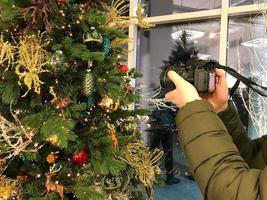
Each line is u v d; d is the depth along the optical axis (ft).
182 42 7.64
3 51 3.50
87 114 4.30
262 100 6.28
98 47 4.40
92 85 4.00
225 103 2.71
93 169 4.09
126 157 4.51
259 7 5.94
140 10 4.86
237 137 2.83
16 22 3.88
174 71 2.38
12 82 3.78
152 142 7.56
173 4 7.70
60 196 3.83
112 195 4.58
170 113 7.45
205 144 1.85
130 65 7.88
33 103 3.82
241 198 1.70
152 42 8.07
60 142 3.41
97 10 4.41
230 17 6.96
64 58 3.76
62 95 3.98
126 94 4.68
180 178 7.44
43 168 4.02
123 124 4.94
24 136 3.76
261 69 6.55
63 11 3.90
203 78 2.44
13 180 4.01
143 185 5.04
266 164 2.68
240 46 6.84
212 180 1.79
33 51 3.64
